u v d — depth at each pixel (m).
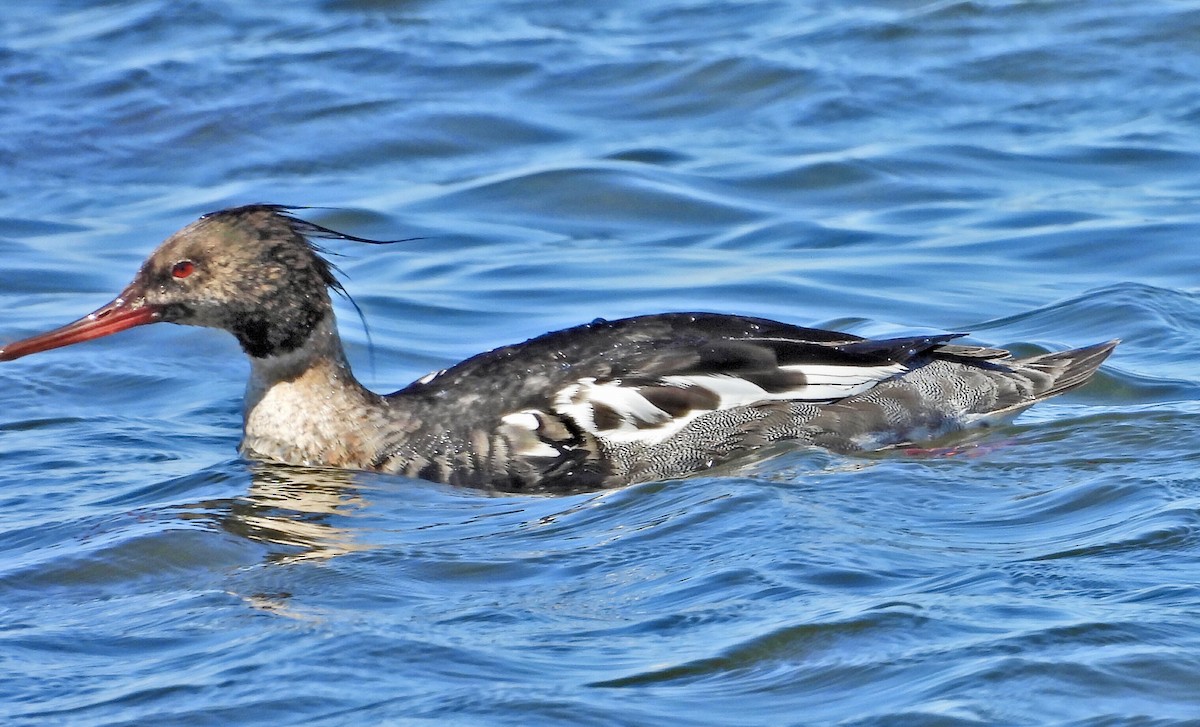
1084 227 19.09
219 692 8.73
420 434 13.26
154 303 13.59
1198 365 15.06
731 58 24.38
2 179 21.98
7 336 16.81
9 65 25.03
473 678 8.77
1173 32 24.42
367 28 26.30
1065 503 11.34
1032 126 22.42
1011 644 8.77
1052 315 16.62
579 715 8.30
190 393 15.45
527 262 18.89
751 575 10.03
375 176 21.88
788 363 13.40
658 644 9.12
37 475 13.05
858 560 10.20
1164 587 9.51
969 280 17.88
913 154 21.55
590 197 20.73
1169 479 11.69
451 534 11.48
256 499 12.46
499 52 25.12
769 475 12.29
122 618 9.94
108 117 23.44
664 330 13.70
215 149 22.70
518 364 13.52
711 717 8.27
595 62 24.69
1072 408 14.20
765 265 18.55
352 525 11.80
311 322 13.55
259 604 10.06
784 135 22.50
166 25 26.62
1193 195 19.95
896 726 8.06
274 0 27.67
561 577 10.32
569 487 12.90
